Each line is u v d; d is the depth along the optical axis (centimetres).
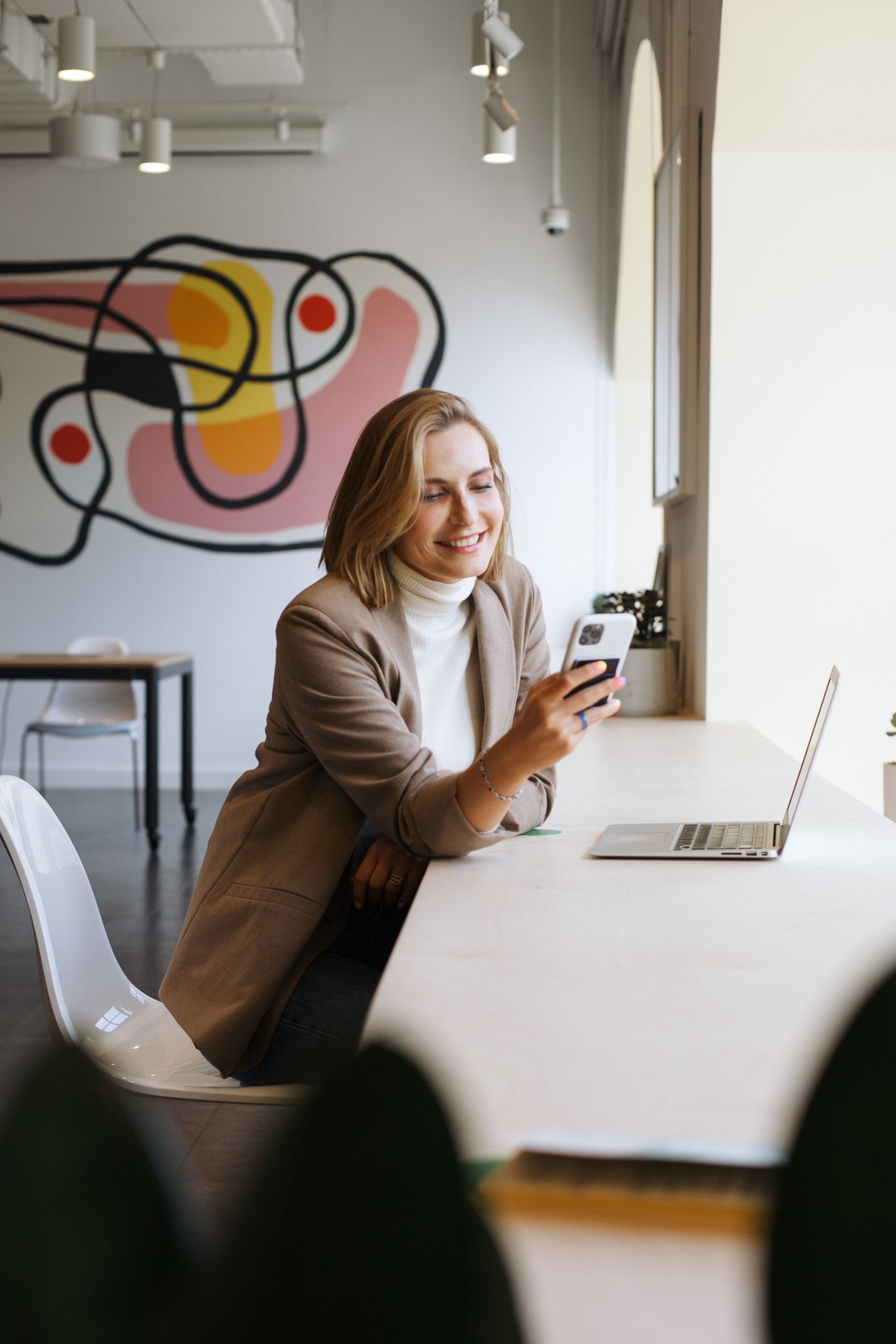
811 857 136
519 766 128
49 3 531
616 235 614
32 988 324
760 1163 57
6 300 644
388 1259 29
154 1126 33
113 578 649
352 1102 30
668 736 266
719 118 281
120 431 644
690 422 317
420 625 155
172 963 143
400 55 623
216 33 552
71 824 554
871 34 262
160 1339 29
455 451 146
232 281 634
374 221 627
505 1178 56
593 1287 49
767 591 296
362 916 152
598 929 106
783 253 290
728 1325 46
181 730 550
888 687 296
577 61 613
